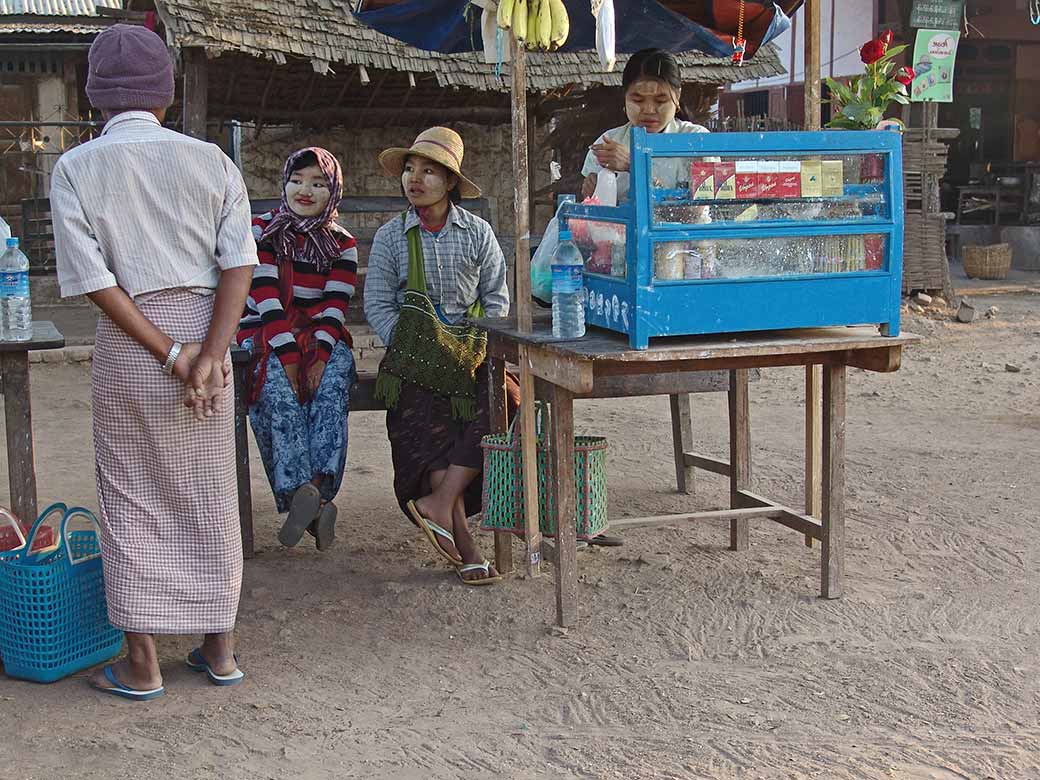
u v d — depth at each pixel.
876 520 5.60
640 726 3.47
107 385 3.54
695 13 5.46
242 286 3.58
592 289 4.20
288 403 4.88
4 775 3.18
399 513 5.95
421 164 4.87
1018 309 13.30
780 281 3.94
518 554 5.20
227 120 12.26
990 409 8.38
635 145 3.71
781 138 3.87
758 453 7.09
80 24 16.42
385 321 4.99
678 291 3.83
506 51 4.89
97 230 3.39
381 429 8.07
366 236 11.86
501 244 8.03
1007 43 18.30
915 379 9.52
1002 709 3.55
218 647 3.78
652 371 4.09
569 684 3.79
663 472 6.71
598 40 4.00
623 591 4.66
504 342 4.60
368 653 4.08
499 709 3.61
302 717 3.56
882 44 4.45
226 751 3.34
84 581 3.82
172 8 9.79
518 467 4.57
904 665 3.88
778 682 3.77
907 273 13.12
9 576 3.72
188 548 3.66
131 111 3.54
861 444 7.25
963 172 18.72
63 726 3.49
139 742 3.39
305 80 11.45
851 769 3.19
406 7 5.19
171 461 3.58
